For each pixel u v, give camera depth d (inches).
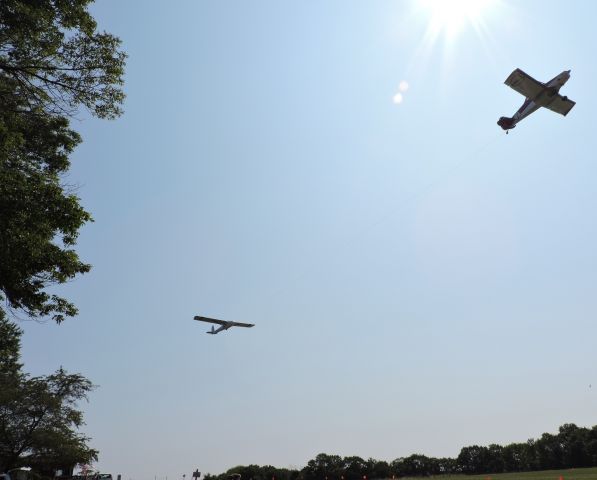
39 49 668.1
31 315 702.5
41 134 748.0
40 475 2039.9
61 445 1850.4
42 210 609.0
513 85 1049.5
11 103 698.8
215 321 1491.1
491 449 3663.9
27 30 633.0
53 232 645.3
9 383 1879.9
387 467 3203.7
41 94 704.4
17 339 1784.0
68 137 777.6
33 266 626.5
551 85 1013.8
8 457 1835.6
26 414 1846.7
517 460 3528.5
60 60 684.7
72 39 682.2
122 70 713.0
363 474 3139.8
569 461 3228.3
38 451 1870.1
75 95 709.3
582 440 3228.3
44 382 1924.2
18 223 591.8
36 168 768.9
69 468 2126.0
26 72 676.7
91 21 676.1
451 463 3676.2
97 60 692.7
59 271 654.5
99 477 1878.7
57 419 1883.6
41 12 632.4
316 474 3048.7
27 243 602.5
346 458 3206.2
